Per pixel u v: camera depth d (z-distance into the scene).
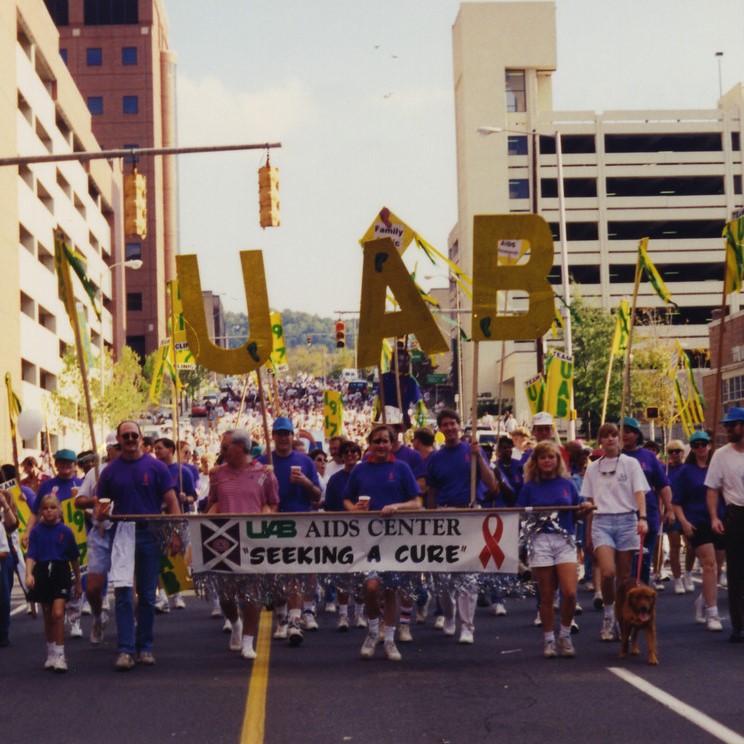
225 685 11.62
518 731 9.27
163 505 13.35
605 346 90.50
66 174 91.88
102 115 154.62
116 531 12.98
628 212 128.50
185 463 21.58
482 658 13.10
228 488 13.68
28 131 77.94
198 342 15.12
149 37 155.25
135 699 10.99
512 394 123.00
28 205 77.44
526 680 11.57
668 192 132.62
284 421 15.57
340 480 15.39
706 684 11.14
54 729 9.74
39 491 17.25
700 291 128.12
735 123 129.12
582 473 20.17
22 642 15.84
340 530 13.35
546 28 129.38
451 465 14.61
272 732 9.38
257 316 15.04
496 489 14.68
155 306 151.88
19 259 73.56
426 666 12.59
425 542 13.30
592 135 129.25
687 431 29.31
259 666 12.77
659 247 127.81
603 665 12.36
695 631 15.08
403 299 14.98
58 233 14.23
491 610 18.12
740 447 14.02
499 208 128.38
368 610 13.24
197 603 20.39
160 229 153.50
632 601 12.47
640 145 132.62
